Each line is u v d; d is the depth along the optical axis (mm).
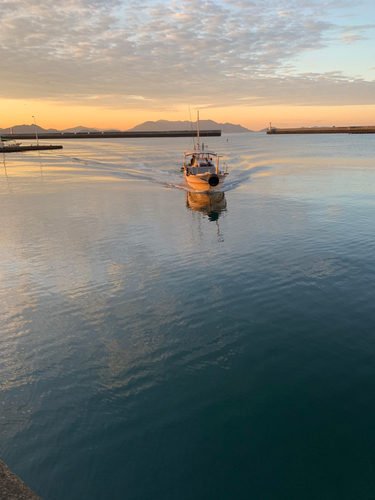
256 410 6492
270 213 21141
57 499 5066
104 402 6781
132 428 6188
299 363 7727
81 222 19531
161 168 45781
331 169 41188
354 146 92000
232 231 17562
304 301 10336
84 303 10570
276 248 14844
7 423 6320
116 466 5516
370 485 5125
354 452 5633
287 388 7008
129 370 7672
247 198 26109
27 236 16969
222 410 6523
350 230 16891
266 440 5887
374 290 10812
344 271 12281
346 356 7891
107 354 8234
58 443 5926
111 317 9797
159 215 21250
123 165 50094
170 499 5020
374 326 8961
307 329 8961
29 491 2971
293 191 28094
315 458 5547
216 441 5895
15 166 50406
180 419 6352
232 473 5352
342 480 5203
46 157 67000
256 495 5027
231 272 12547
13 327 9375
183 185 32875
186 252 14656
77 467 5516
